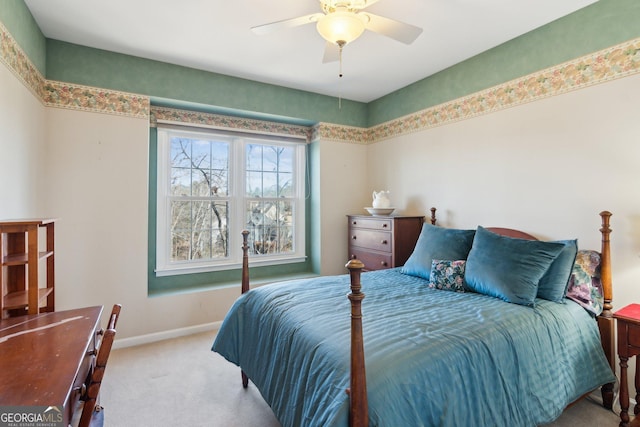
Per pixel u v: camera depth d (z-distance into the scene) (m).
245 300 2.12
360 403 1.05
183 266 3.47
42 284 2.43
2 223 1.50
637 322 1.69
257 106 3.45
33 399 0.88
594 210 2.12
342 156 4.03
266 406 2.00
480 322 1.56
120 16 2.25
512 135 2.58
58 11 2.19
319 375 1.27
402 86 3.60
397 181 3.71
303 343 1.46
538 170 2.42
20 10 2.04
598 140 2.10
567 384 1.65
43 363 1.09
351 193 4.10
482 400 1.31
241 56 2.86
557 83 2.30
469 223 2.91
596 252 2.07
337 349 1.30
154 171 3.28
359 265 1.07
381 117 3.95
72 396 0.99
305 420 1.24
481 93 2.80
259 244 3.92
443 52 2.78
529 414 1.44
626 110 1.98
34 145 2.31
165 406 2.00
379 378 1.14
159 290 3.22
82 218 2.67
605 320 1.94
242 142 3.75
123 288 2.82
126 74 2.82
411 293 2.12
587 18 2.14
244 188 3.79
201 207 3.60
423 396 1.18
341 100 4.00
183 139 3.49
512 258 2.02
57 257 2.59
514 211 2.57
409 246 3.27
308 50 2.74
